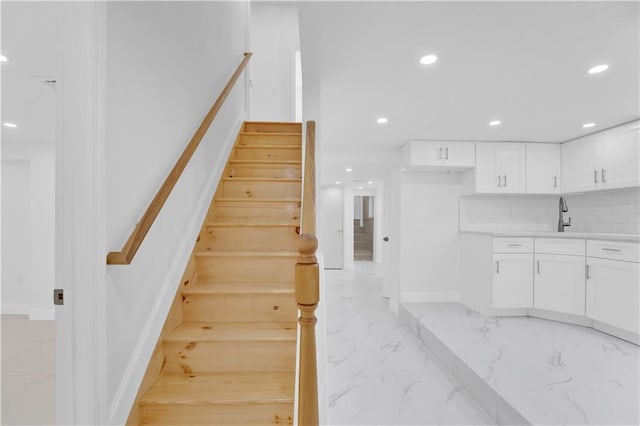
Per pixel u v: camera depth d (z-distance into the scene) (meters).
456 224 4.11
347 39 1.65
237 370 1.45
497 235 3.41
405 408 2.01
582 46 1.69
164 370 1.43
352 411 1.97
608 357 2.41
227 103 2.66
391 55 1.80
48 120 2.90
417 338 3.18
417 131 3.33
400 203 4.08
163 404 1.23
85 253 1.00
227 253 1.85
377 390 2.21
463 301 3.96
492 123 3.05
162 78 1.52
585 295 3.06
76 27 0.99
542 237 3.35
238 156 2.85
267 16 4.35
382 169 4.85
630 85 2.17
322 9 1.40
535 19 1.46
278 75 4.31
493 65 1.91
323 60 1.86
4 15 1.48
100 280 1.02
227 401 1.23
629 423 1.63
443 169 3.93
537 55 1.79
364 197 10.29
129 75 1.23
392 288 4.20
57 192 1.00
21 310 3.87
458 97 2.40
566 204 4.02
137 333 1.26
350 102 2.51
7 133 3.32
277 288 1.71
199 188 2.02
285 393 1.29
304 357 0.71
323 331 1.69
